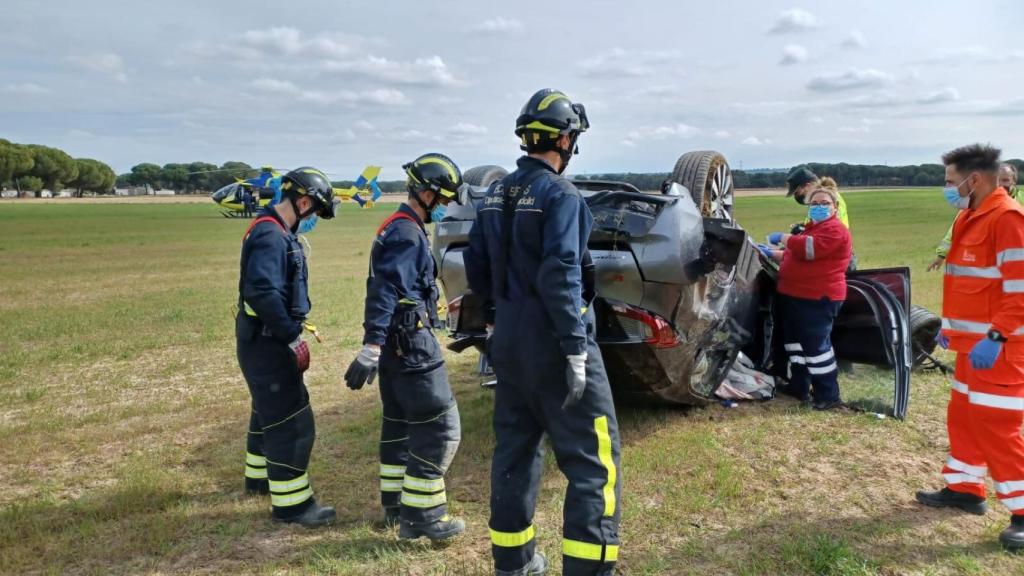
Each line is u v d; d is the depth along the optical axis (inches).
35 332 428.5
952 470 175.2
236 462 217.0
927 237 1111.0
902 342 247.6
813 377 253.4
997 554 154.5
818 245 242.7
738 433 230.2
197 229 1748.3
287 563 157.4
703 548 159.5
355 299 548.1
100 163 6161.4
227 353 369.7
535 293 132.6
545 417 134.8
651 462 206.5
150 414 267.7
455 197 164.7
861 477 195.6
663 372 210.5
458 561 157.2
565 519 132.0
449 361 343.6
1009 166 255.8
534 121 135.1
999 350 153.9
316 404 277.4
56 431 248.7
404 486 165.5
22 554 159.5
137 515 180.7
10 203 4018.2
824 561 148.3
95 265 881.5
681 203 200.7
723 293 227.9
